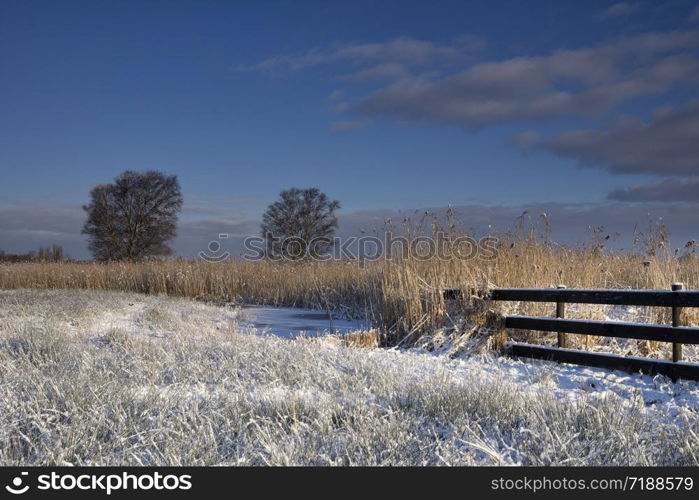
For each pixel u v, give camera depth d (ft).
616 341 31.14
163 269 73.67
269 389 19.42
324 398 17.92
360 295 49.11
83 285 78.38
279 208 148.05
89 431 14.74
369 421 15.38
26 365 22.12
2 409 16.34
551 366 27.73
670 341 24.81
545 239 37.09
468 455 13.32
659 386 23.70
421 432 15.20
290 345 27.53
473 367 26.84
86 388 18.08
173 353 25.36
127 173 161.38
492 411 17.01
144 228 162.40
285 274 64.64
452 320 33.22
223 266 72.38
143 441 14.21
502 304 32.68
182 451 13.64
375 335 34.22
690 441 14.52
